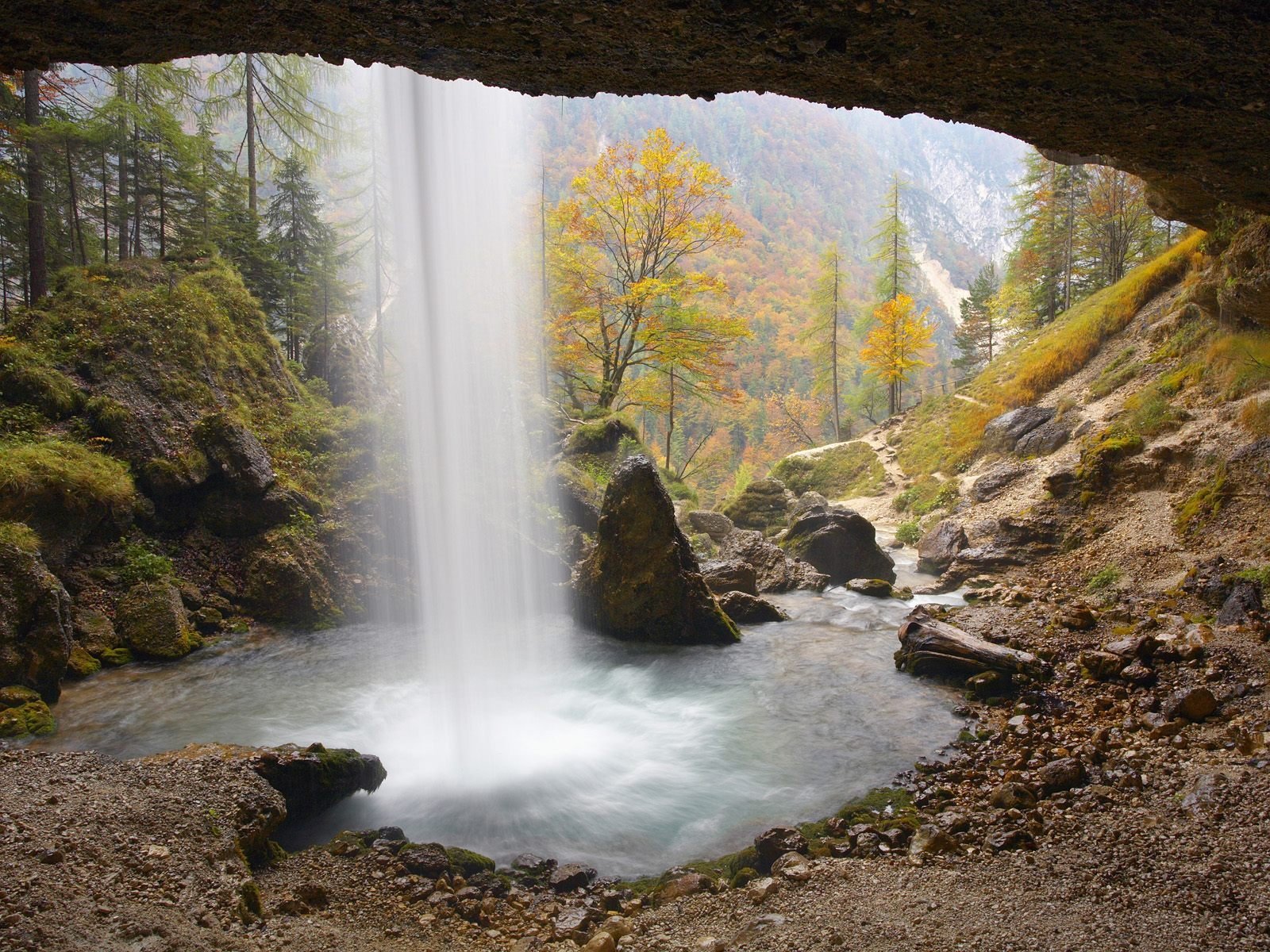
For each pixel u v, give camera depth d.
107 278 17.72
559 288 26.48
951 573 17.09
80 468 13.16
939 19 3.28
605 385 27.28
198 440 14.80
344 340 25.64
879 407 56.28
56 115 20.61
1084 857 5.66
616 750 8.80
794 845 6.26
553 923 5.35
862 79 3.95
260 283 23.70
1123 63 3.57
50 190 21.58
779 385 67.19
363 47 3.69
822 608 15.24
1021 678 9.88
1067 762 7.18
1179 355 19.89
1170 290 23.23
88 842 5.33
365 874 5.89
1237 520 13.59
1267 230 11.70
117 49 3.52
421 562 15.44
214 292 19.05
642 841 6.79
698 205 27.89
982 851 5.96
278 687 10.93
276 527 14.84
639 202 27.03
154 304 17.23
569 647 12.89
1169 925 4.62
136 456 14.54
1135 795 6.73
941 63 3.71
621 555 13.39
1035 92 3.99
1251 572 11.59
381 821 7.15
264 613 13.95
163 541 14.05
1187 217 12.70
